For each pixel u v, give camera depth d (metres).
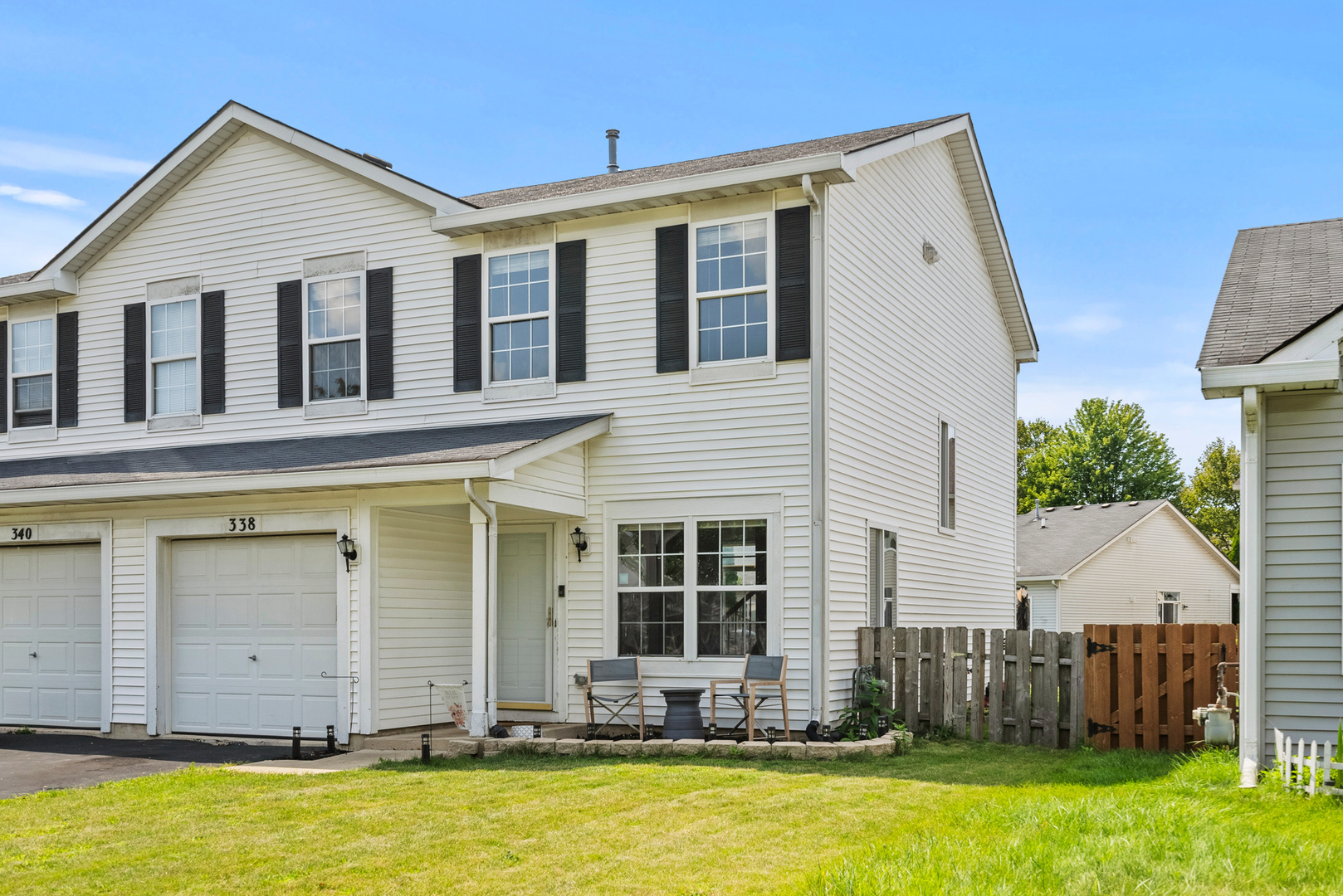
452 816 8.06
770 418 12.32
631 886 6.18
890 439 14.30
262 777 10.10
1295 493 9.39
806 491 12.09
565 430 12.24
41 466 15.55
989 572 19.22
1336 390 9.29
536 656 13.59
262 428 15.09
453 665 13.86
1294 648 9.30
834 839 7.14
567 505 12.77
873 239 13.96
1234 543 58.94
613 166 18.73
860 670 12.53
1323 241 12.31
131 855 7.11
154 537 13.84
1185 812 7.34
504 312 13.85
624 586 12.91
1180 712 11.42
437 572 13.68
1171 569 38.41
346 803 8.68
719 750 10.87
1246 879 5.88
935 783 9.20
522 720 13.41
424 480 11.32
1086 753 11.20
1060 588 33.03
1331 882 5.87
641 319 13.09
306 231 15.06
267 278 15.26
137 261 16.19
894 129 15.76
